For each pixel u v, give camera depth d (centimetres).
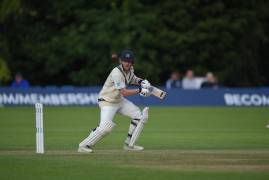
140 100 12025
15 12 14638
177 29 14812
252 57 15138
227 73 14750
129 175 4144
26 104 11944
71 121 9044
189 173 4216
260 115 10100
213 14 14888
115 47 14150
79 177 4084
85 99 12012
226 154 5178
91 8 14938
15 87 12081
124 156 5044
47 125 8450
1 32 15025
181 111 10931
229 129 7919
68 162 4700
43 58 14725
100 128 5338
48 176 4128
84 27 14500
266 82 15650
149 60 14450
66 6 14938
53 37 14788
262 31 15175
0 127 8175
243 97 12131
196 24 14812
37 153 5284
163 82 14888
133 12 14562
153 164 4612
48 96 11981
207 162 4709
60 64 14638
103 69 14350
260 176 4103
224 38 14762
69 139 6675
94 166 4509
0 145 6078
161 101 12062
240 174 4175
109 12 14488
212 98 12138
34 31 15062
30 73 15212
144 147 5853
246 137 6888
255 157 4984
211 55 14900
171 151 5434
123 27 14300
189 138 6788
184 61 14675
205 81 12362
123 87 5344
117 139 6669
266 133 7375
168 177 4066
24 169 4391
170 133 7406
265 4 15300
